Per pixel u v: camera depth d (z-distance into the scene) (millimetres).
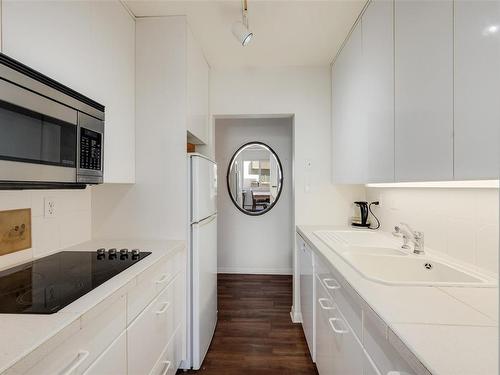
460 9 866
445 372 518
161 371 1400
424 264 1328
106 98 1460
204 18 1806
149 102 1812
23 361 592
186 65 1806
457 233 1279
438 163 979
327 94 2473
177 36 1803
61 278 1063
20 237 1268
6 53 878
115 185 1822
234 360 1884
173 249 1562
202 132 2234
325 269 1464
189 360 1770
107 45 1471
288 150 3695
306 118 2482
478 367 530
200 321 1810
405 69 1191
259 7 1673
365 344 907
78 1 1226
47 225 1434
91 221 1826
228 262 3768
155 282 1329
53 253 1464
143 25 1814
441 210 1396
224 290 3137
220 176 3752
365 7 1646
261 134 3707
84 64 1269
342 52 2123
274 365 1831
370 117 1576
